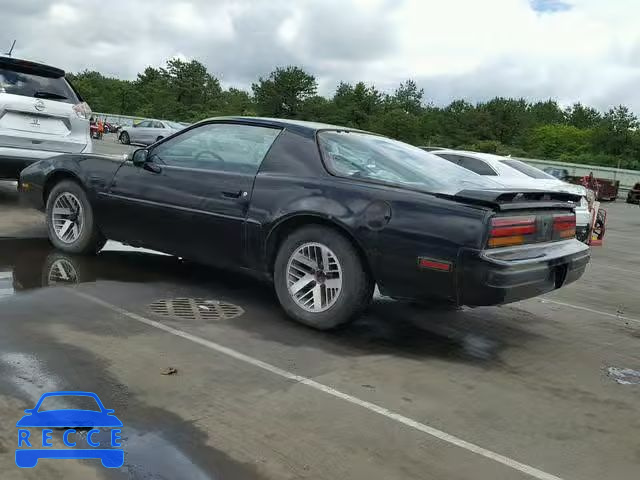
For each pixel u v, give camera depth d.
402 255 3.97
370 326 4.68
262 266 4.61
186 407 3.04
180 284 5.25
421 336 4.56
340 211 4.15
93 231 5.69
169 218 5.03
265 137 4.78
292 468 2.59
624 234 15.20
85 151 8.25
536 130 84.75
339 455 2.73
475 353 4.30
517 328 5.08
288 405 3.17
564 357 4.42
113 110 85.25
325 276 4.30
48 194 6.13
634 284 7.89
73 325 4.02
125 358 3.57
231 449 2.70
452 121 79.94
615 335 5.17
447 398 3.46
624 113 68.25
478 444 2.96
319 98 86.44
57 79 8.16
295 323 4.50
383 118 75.69
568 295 6.75
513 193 3.95
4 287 4.71
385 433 2.97
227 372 3.52
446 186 4.29
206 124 5.13
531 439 3.07
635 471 2.84
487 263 3.78
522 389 3.71
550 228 4.40
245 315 4.60
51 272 5.23
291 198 4.38
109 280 5.15
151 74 94.81
